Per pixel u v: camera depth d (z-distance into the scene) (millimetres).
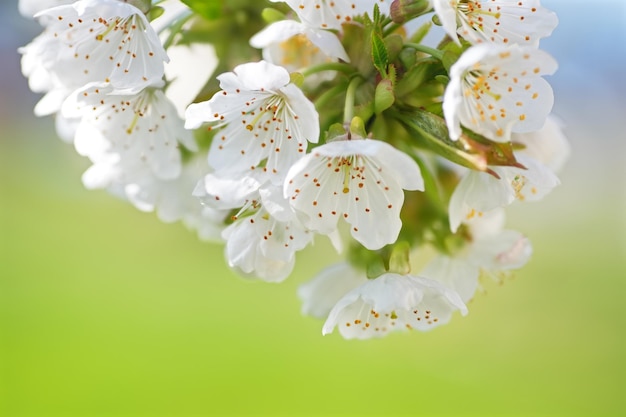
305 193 333
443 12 325
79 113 345
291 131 337
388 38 336
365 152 320
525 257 370
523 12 337
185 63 354
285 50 356
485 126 328
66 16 345
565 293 830
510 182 345
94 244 829
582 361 774
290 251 342
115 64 343
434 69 333
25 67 361
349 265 362
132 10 339
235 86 333
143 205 374
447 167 358
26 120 972
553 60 328
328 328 340
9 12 896
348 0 338
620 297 837
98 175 366
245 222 345
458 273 369
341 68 342
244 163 338
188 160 365
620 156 914
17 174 917
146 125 357
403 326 354
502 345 750
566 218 879
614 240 886
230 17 358
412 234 359
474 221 367
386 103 329
